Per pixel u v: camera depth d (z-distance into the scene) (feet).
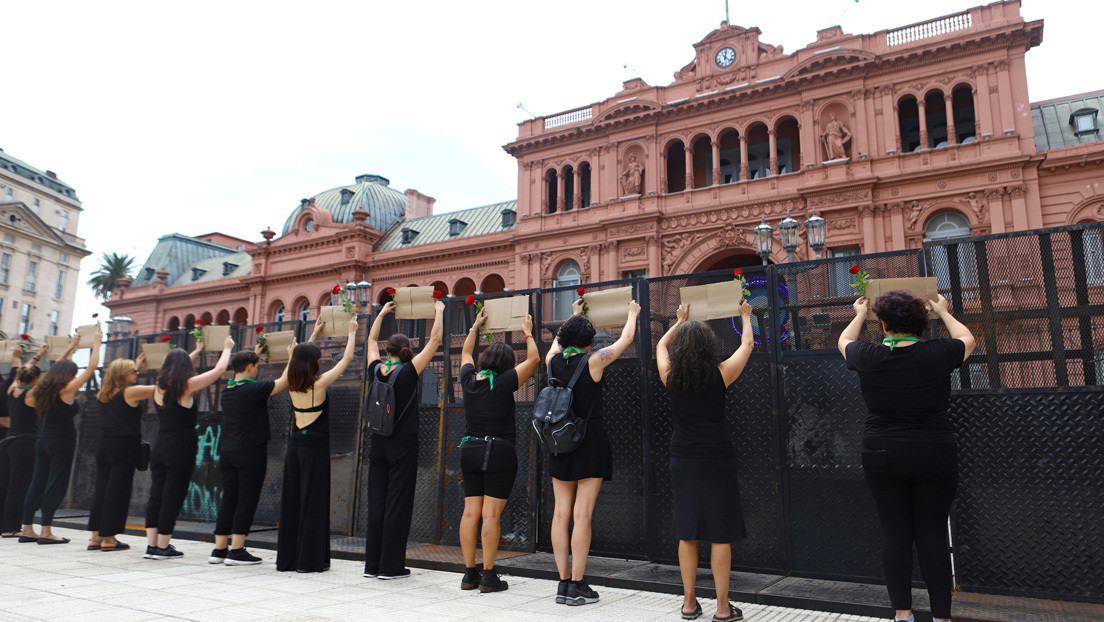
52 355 32.40
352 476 27.02
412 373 19.66
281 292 140.46
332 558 22.86
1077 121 85.56
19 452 26.40
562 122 109.50
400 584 18.03
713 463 14.21
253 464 21.01
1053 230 16.93
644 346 21.65
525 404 24.00
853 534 17.92
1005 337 17.07
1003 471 16.62
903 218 81.35
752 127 94.99
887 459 12.32
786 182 88.99
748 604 16.16
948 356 12.44
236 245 209.67
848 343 13.65
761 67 93.61
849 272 18.47
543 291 23.93
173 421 21.90
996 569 16.37
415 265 126.21
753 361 19.95
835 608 15.24
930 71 82.58
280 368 29.40
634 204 98.37
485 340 23.58
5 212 183.73
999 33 78.23
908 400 12.30
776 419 19.27
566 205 109.19
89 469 35.40
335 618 13.94
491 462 17.07
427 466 25.38
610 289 22.22
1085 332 16.24
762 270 20.21
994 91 79.20
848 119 86.69
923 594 16.43
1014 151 76.43
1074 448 15.98
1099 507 15.57
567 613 14.70
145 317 164.04
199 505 30.22
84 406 36.45
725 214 91.56
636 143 100.94
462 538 17.62
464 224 135.44
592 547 21.83
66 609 14.32
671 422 20.93
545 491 23.25
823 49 89.30
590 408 16.31
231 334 31.19
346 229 133.28
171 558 21.75
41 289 194.39
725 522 13.94
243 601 15.44
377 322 21.16
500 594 16.79
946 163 79.71
